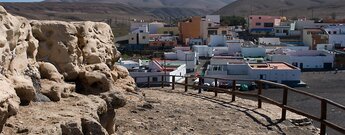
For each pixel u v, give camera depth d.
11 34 7.58
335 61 63.22
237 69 52.44
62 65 9.88
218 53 68.56
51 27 9.94
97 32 12.27
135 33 87.06
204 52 72.00
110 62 12.69
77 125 6.48
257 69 49.91
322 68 62.53
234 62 56.22
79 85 9.94
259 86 13.05
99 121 7.59
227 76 50.53
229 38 81.88
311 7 195.75
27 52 8.94
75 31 10.68
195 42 84.25
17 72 7.78
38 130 6.04
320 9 187.00
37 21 9.88
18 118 6.44
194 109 12.43
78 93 9.42
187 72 57.62
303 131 11.20
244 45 71.00
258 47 67.62
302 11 186.88
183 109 12.27
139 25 101.12
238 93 13.90
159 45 82.44
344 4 190.88
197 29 88.81
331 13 170.38
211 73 51.19
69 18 188.88
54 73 9.20
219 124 10.91
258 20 95.56
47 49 9.76
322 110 9.77
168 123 10.54
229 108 12.89
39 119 6.52
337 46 76.38
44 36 9.81
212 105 13.22
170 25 101.81
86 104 7.82
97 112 7.81
